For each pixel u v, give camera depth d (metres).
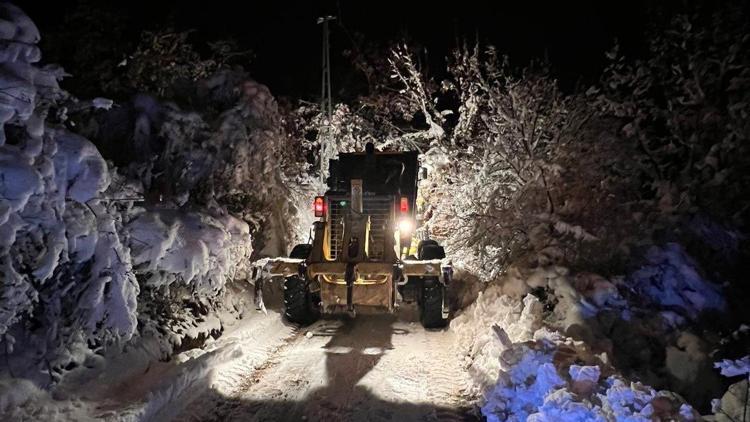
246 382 6.08
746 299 7.07
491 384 5.56
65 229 4.70
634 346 6.13
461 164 11.54
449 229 11.41
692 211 7.76
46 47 8.73
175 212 6.88
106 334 5.39
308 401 5.59
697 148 8.30
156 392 4.98
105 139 7.43
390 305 7.36
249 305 8.55
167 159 7.77
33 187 4.26
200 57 12.32
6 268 4.21
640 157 8.37
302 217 12.32
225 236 7.05
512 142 9.32
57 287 5.04
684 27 8.23
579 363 5.03
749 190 7.93
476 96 11.59
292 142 13.57
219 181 8.91
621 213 7.68
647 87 8.67
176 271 6.23
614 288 6.57
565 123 8.93
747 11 8.23
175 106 7.90
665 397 4.14
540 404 4.68
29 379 4.61
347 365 6.61
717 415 4.20
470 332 7.36
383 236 7.84
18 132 4.62
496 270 9.10
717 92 8.48
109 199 5.43
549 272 7.04
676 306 6.68
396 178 9.12
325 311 7.61
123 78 9.27
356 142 14.97
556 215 7.91
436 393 5.80
